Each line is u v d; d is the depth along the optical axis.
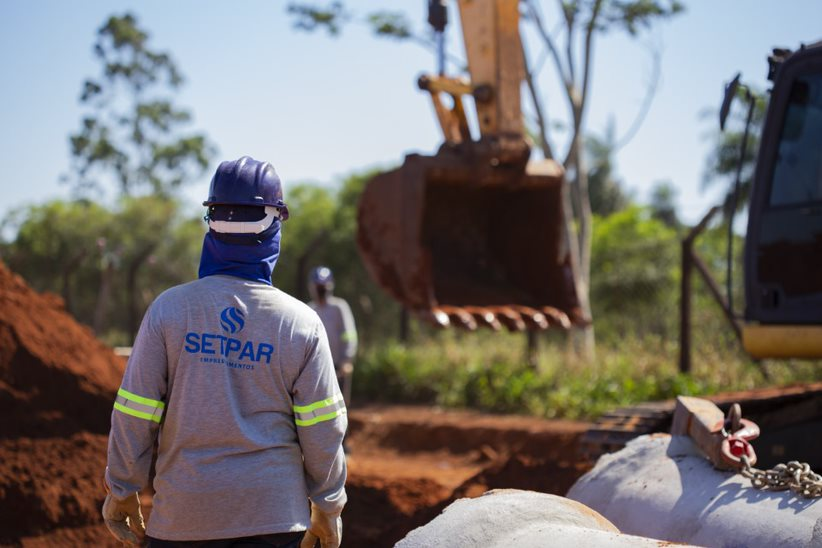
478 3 7.42
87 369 7.52
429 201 7.76
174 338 2.91
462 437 12.88
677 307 18.89
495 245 8.01
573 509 3.22
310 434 2.95
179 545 2.83
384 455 13.15
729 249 6.58
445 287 7.46
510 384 14.63
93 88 38.03
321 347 3.00
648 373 13.92
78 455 6.56
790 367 12.98
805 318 5.91
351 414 14.88
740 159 6.35
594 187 37.41
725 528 3.45
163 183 38.34
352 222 24.88
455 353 16.61
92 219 29.11
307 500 2.96
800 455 6.28
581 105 18.64
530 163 7.56
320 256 24.06
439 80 7.30
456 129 7.49
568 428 12.22
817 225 5.88
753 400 6.19
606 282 22.70
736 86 5.82
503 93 7.32
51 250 28.38
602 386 13.78
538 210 7.71
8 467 6.21
